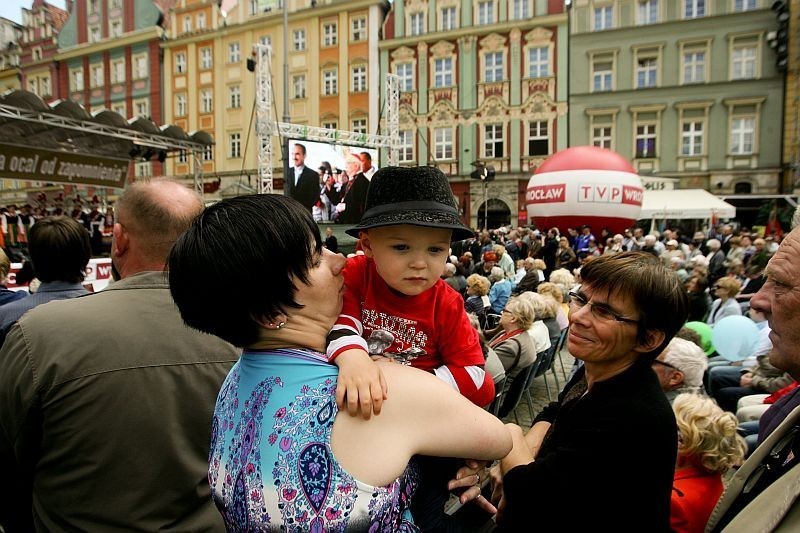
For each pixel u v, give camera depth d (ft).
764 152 72.43
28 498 4.45
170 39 95.50
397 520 2.62
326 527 2.43
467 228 3.57
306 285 2.91
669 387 8.44
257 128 44.04
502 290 24.38
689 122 75.10
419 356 3.60
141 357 4.00
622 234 50.62
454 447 2.81
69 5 116.57
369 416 2.56
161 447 4.00
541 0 77.92
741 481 3.72
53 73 105.29
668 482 3.89
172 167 96.32
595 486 3.75
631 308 4.00
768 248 28.37
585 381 4.87
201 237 2.80
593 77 77.56
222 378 4.33
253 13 91.20
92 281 23.62
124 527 3.87
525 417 15.61
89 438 3.80
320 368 2.81
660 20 74.64
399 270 3.41
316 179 47.93
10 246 50.65
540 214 51.90
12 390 3.80
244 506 2.63
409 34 83.82
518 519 4.00
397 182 3.58
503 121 80.38
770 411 4.97
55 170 42.98
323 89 87.25
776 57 71.26
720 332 13.57
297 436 2.57
